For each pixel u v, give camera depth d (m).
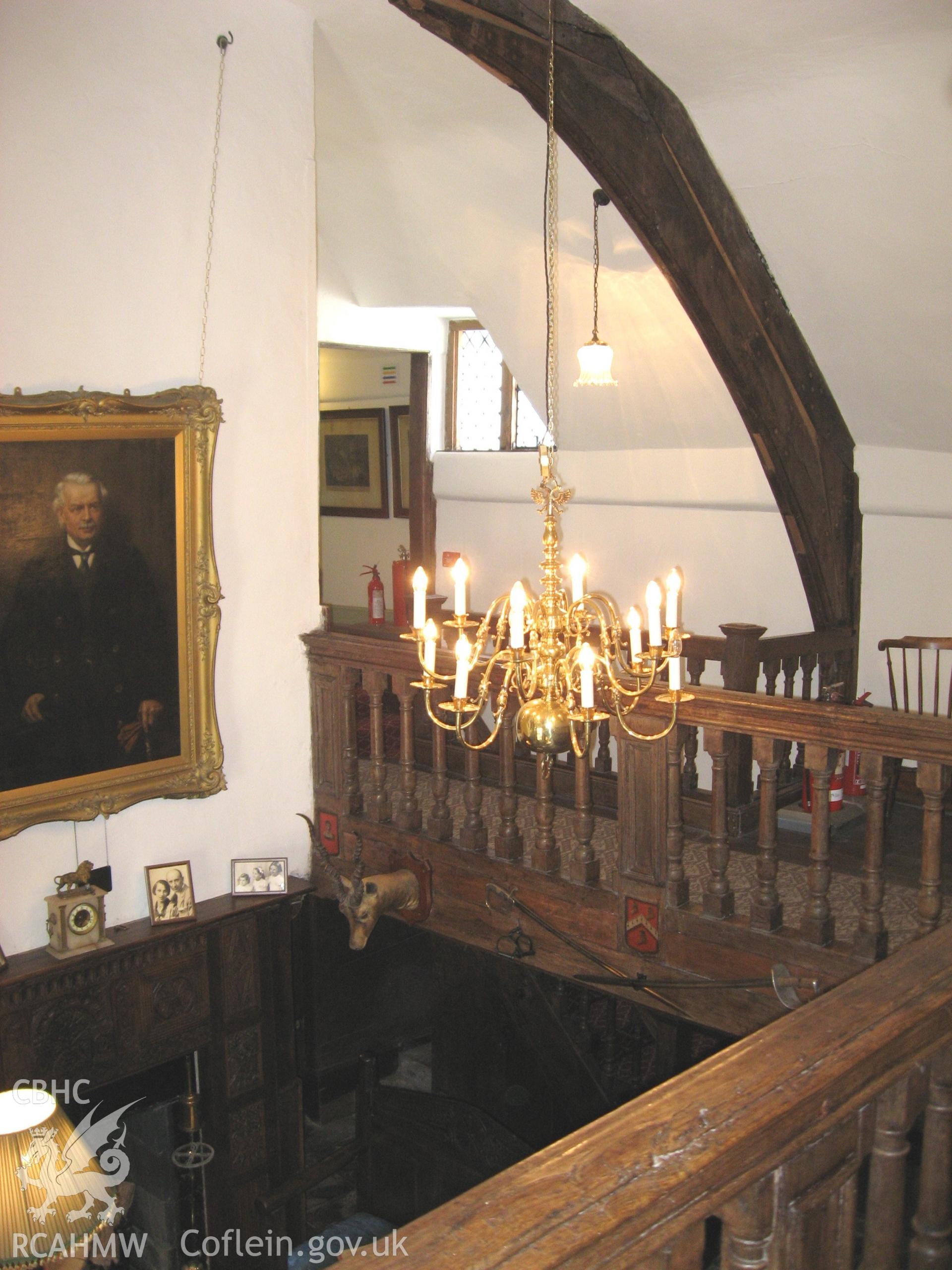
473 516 9.41
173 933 5.29
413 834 5.47
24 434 4.57
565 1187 1.14
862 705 6.12
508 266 7.18
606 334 7.14
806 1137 1.36
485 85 5.68
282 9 5.42
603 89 5.14
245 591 5.66
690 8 4.65
